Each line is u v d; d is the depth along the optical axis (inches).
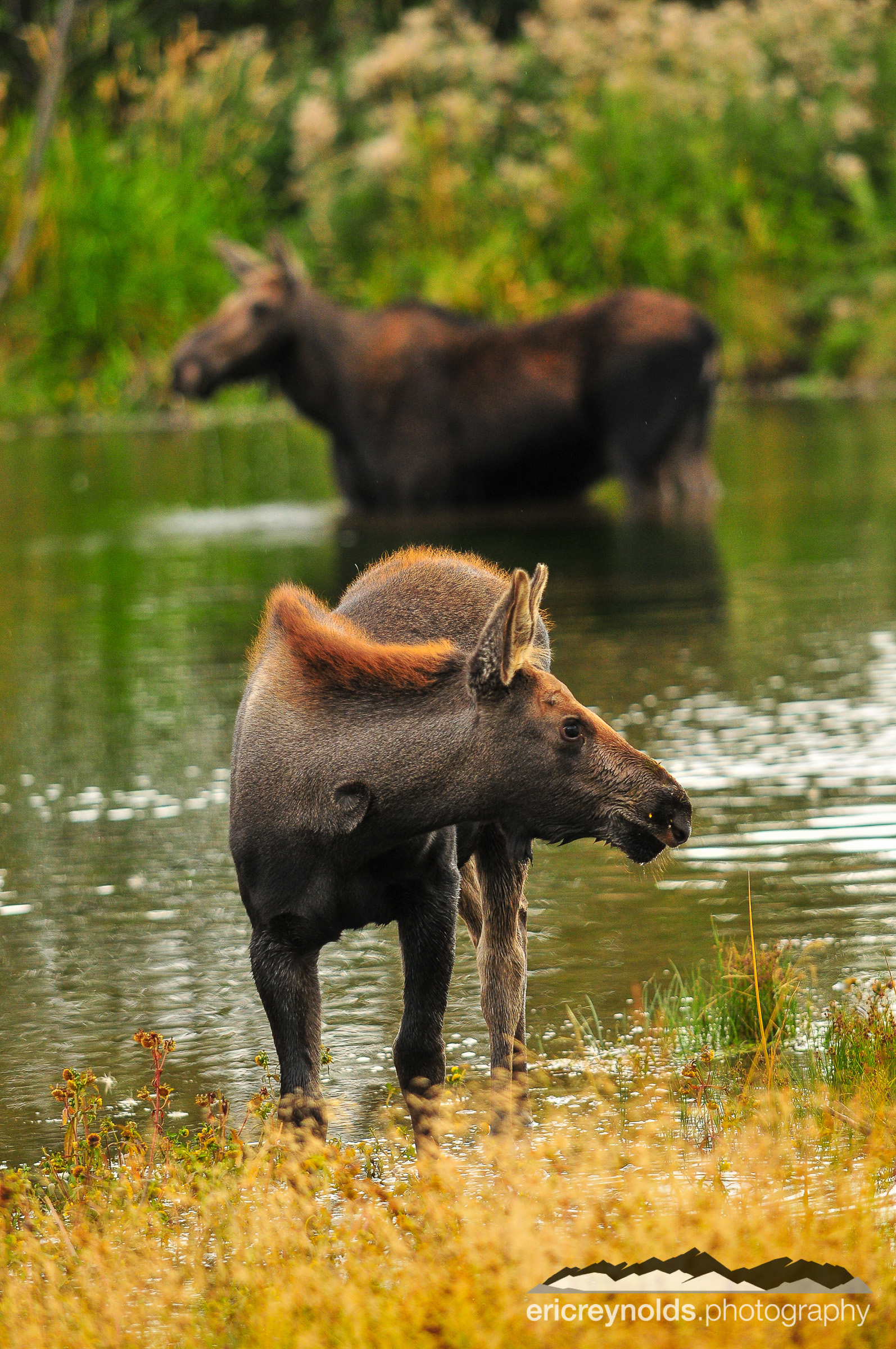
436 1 4613.7
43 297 4114.2
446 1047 737.0
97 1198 593.3
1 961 852.6
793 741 1151.0
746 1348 464.4
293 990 645.9
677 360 2261.3
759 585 1705.2
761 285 4168.3
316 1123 633.6
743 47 4330.7
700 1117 651.5
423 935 658.2
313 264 4274.1
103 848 1022.4
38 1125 680.4
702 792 1053.2
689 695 1283.2
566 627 1531.7
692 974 792.3
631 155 4119.1
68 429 3927.2
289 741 641.0
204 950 859.4
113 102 4800.7
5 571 2043.6
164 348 4197.8
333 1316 487.2
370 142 4264.3
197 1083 711.7
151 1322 522.0
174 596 1804.9
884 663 1359.5
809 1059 692.1
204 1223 564.1
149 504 2610.7
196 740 1254.9
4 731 1302.9
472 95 4244.6
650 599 1646.2
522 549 1977.1
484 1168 623.8
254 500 2610.7
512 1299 478.3
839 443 2994.6
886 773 1072.2
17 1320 501.0
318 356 2337.6
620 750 622.8
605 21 4382.4
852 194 4288.9
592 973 799.7
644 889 908.0
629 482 2285.9
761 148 4291.3
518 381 2287.2
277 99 4724.4
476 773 625.6
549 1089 686.5
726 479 2581.2
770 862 930.7
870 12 4566.9
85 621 1706.4
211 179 4468.5
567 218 4087.1
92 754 1226.6
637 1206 537.0
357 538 2122.3
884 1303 478.3
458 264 4005.9
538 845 997.8
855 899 869.8
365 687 640.4
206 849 1015.6
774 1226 520.1
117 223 4158.5
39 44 3951.8
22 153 4089.6
